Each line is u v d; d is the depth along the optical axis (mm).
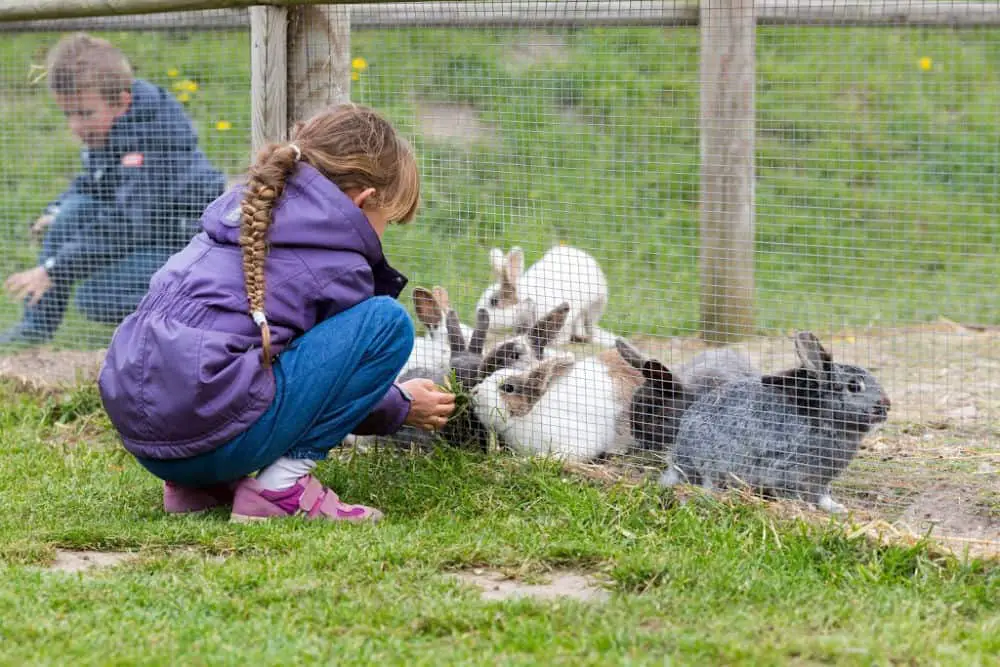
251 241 4609
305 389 4672
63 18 6754
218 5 6188
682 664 3291
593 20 6672
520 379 5785
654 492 5051
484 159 6598
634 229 9562
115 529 4594
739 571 4188
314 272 4676
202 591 3891
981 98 12031
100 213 7844
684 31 8695
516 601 3807
